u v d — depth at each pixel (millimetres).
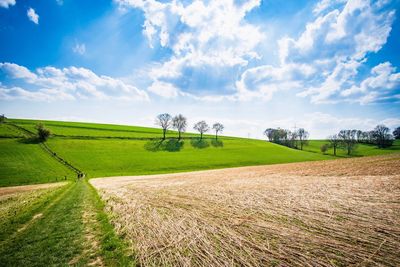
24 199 19484
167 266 6266
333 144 101500
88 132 94375
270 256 6625
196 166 62844
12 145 67250
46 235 8773
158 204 14539
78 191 23266
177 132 129375
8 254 7145
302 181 21953
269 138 140750
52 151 65875
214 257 6734
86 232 9109
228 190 18812
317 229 8398
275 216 10344
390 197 12383
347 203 11695
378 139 113312
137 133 107000
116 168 57188
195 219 10703
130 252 7242
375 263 5922
